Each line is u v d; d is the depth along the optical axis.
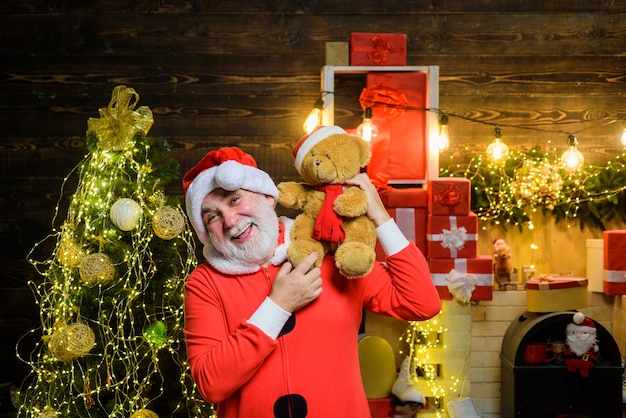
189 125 3.46
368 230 1.78
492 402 3.41
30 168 3.46
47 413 2.50
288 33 3.45
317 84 3.46
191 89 3.45
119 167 2.56
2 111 3.44
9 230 3.47
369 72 3.18
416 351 3.19
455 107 3.46
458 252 3.11
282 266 1.74
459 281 3.08
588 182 3.38
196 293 1.77
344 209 1.75
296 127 3.47
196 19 3.44
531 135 3.46
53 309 2.64
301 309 1.73
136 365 2.57
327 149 1.80
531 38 3.46
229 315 1.75
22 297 3.48
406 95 3.17
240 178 1.69
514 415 3.09
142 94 3.45
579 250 3.46
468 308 3.14
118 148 2.48
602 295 3.40
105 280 2.43
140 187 2.55
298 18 3.44
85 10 3.42
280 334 1.71
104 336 2.57
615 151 3.47
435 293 1.82
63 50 3.43
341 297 1.77
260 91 3.46
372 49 3.14
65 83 3.44
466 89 3.46
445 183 3.07
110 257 2.53
